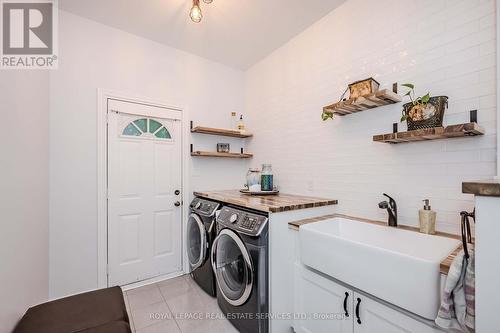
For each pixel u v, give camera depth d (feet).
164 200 8.35
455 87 4.35
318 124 7.09
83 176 6.89
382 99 5.08
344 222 5.85
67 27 6.70
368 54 5.78
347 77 6.25
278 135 8.58
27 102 4.70
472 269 2.70
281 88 8.47
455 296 2.80
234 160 10.07
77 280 6.78
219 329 5.73
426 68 4.75
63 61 6.63
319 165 7.05
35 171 5.15
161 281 8.08
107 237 7.28
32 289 4.84
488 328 2.34
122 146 7.57
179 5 6.42
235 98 10.18
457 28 4.35
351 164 6.17
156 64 8.21
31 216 4.82
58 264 6.51
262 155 9.35
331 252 4.26
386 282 3.46
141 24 7.25
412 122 4.57
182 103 8.75
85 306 4.13
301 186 7.63
